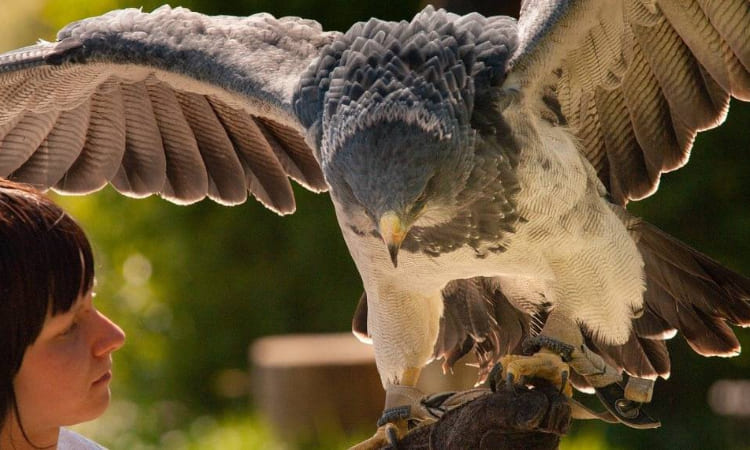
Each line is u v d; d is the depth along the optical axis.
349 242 8.84
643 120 9.47
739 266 19.06
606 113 9.40
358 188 7.93
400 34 8.28
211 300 24.12
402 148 7.79
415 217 7.91
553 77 8.72
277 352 20.75
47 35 32.34
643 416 8.57
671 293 9.86
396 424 8.98
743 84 9.12
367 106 7.88
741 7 8.81
